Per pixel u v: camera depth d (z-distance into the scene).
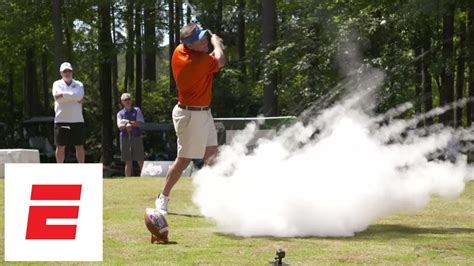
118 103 31.86
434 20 18.78
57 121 11.12
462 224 7.14
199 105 7.04
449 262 5.23
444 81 19.38
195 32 6.91
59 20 25.19
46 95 36.16
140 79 31.17
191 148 7.10
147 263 5.14
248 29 31.91
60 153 11.24
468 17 18.20
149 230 6.01
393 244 6.00
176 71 6.98
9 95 37.22
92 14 28.33
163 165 14.45
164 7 28.53
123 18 28.28
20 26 28.39
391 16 19.12
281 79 21.27
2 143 31.42
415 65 19.36
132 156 14.52
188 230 6.63
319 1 20.80
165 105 31.77
